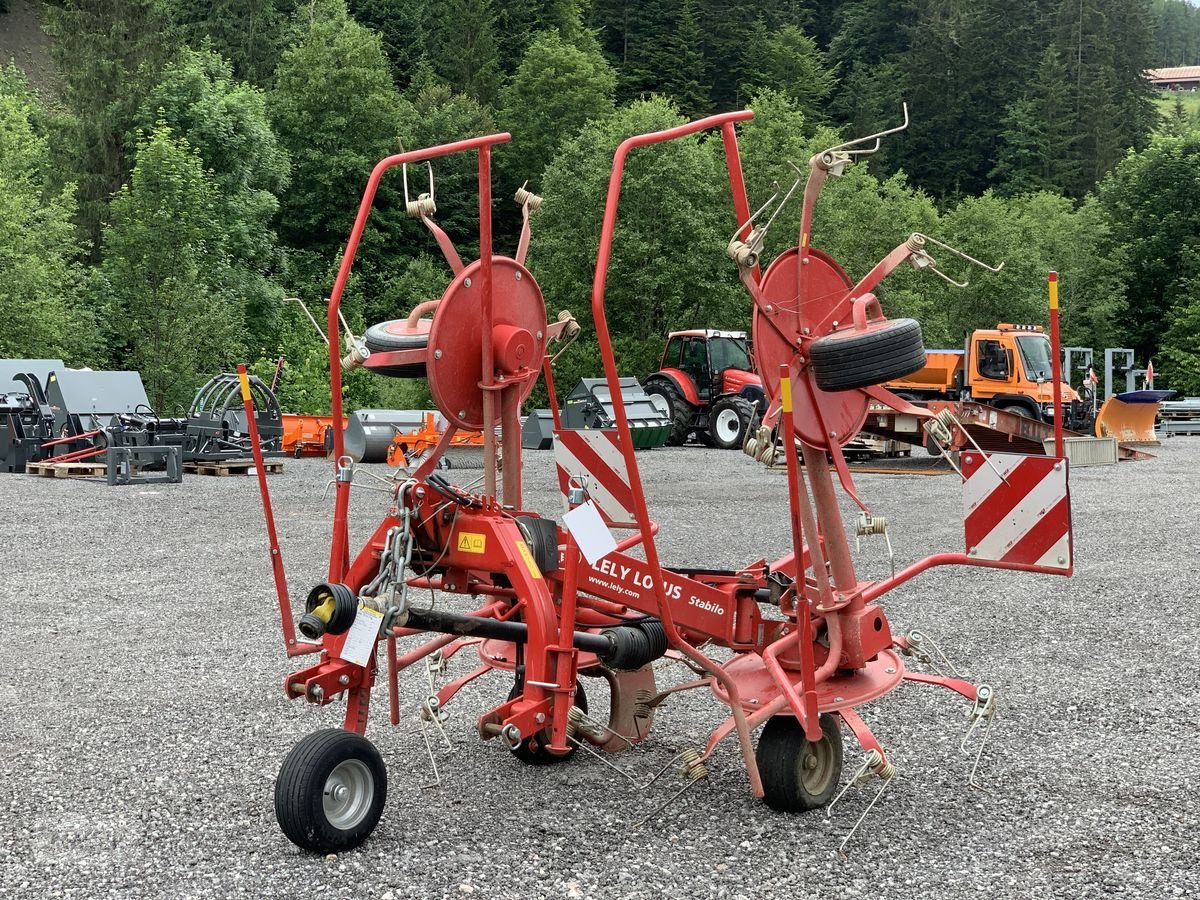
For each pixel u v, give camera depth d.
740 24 87.25
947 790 5.02
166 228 36.03
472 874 4.12
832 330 4.97
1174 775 5.21
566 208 42.78
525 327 5.14
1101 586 9.85
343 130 58.00
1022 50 94.81
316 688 4.45
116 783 5.09
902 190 51.38
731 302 41.62
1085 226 59.06
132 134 45.25
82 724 5.97
